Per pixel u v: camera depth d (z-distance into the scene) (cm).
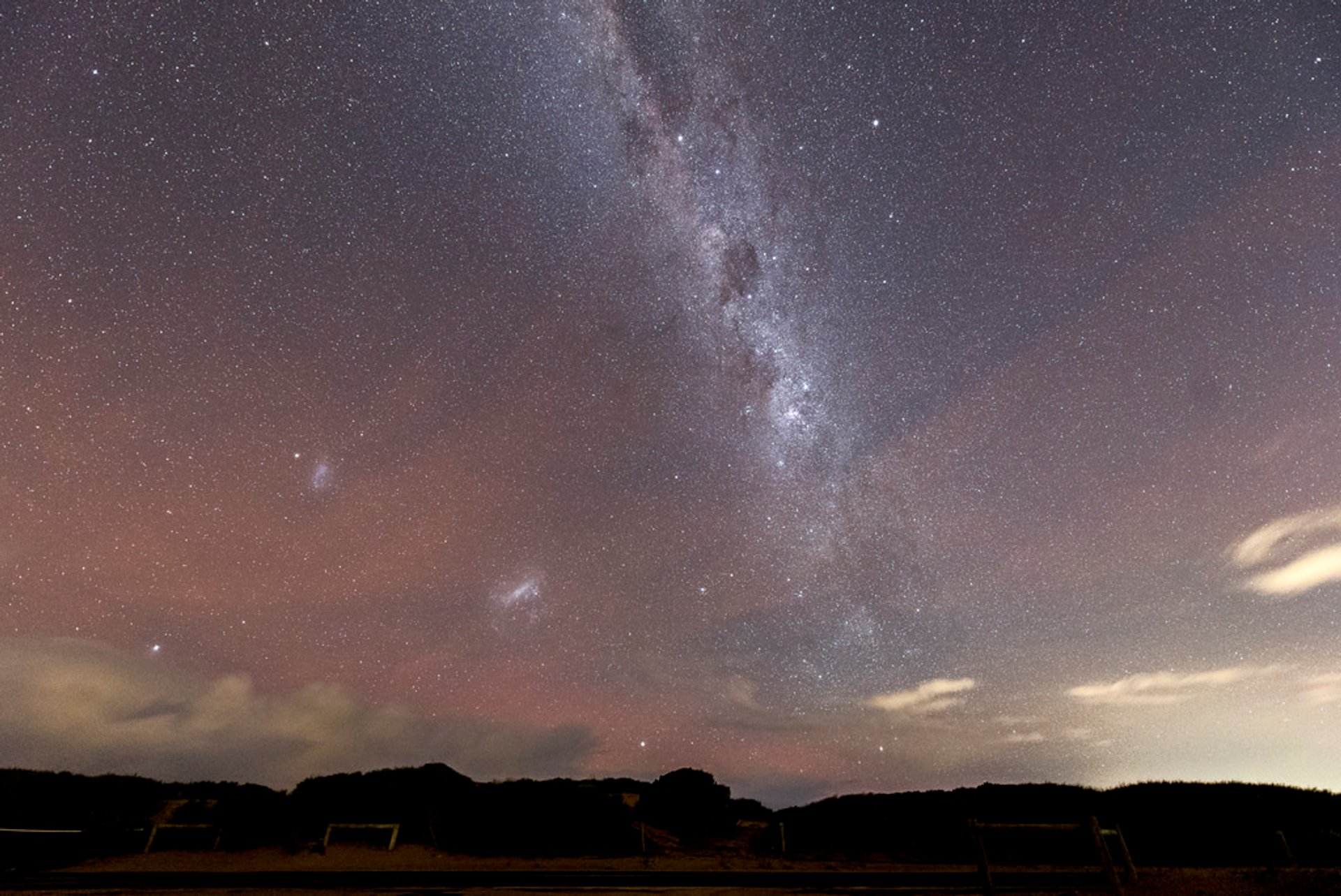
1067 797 2580
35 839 1927
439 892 1420
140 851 2103
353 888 1462
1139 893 1420
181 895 1388
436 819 2378
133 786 2664
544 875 1677
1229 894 1433
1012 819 2388
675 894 1397
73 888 1473
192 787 2770
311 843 2183
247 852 2109
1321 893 1436
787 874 1702
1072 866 1962
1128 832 2194
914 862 2072
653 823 2555
